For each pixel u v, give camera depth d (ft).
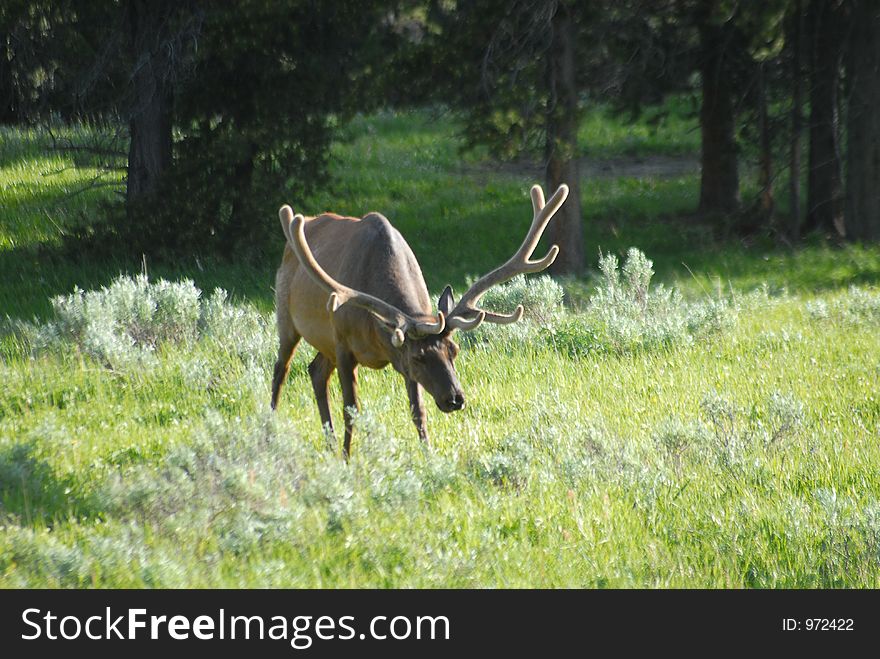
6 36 183.32
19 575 46.88
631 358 110.73
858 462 72.54
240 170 191.52
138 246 184.34
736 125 244.63
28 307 157.58
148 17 174.81
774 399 80.94
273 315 146.10
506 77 178.91
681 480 68.80
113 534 52.08
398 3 189.98
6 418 80.18
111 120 194.29
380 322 69.77
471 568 51.47
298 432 71.51
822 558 57.36
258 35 176.45
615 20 189.98
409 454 67.05
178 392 90.33
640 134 341.41
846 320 133.18
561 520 60.03
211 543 52.47
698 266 205.36
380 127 340.80
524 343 115.03
